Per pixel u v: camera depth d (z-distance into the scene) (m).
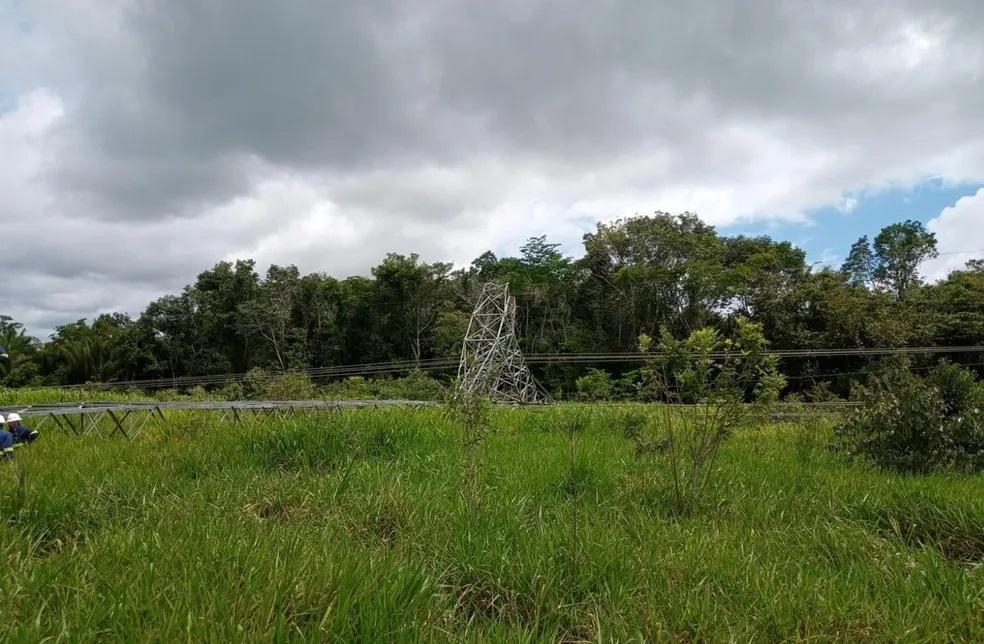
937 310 39.75
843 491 5.59
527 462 7.01
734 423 5.36
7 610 2.49
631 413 11.40
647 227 50.75
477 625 2.93
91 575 2.92
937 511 4.64
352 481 5.40
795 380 41.03
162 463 6.02
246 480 5.44
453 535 4.00
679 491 5.29
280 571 2.91
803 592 3.20
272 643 2.33
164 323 58.38
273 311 56.81
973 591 3.26
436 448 7.52
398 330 57.47
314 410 9.39
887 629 2.88
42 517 4.00
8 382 50.72
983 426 7.09
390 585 2.92
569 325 53.50
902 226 55.53
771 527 4.67
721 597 3.23
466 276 60.03
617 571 3.48
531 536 3.93
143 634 2.33
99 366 57.66
